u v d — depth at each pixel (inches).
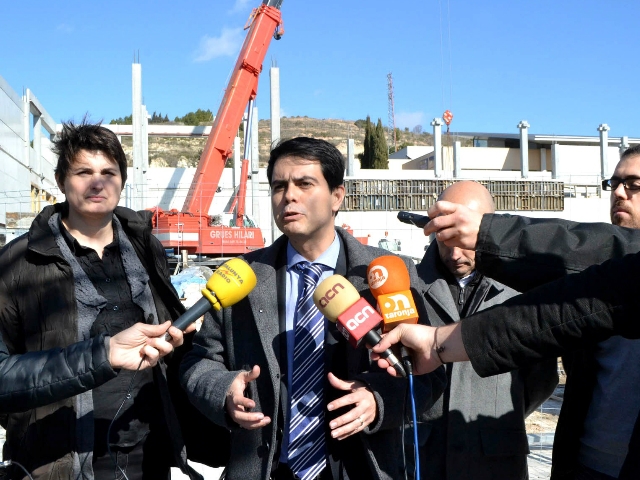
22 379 88.7
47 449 104.6
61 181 115.0
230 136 698.2
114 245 118.9
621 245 82.2
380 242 741.9
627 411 97.1
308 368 101.2
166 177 1064.8
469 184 129.6
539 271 83.5
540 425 260.7
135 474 113.8
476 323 79.9
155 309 120.4
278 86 896.9
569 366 107.0
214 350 107.7
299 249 107.3
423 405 97.8
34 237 109.7
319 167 102.7
